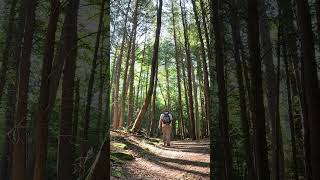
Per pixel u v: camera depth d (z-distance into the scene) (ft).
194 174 21.71
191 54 57.77
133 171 21.30
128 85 50.42
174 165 24.62
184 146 36.73
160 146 34.81
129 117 49.06
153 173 21.67
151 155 27.89
